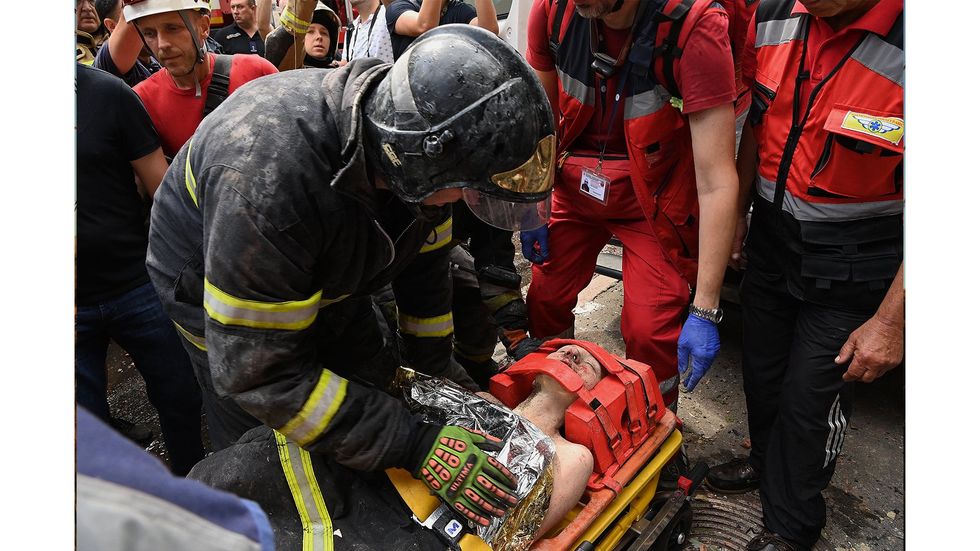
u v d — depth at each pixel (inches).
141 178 71.6
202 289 50.0
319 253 43.8
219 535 16.9
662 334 81.0
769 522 72.5
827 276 61.1
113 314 70.4
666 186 76.2
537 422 64.9
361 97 40.9
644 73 67.4
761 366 74.8
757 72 65.4
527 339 97.6
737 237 82.4
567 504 57.6
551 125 41.9
